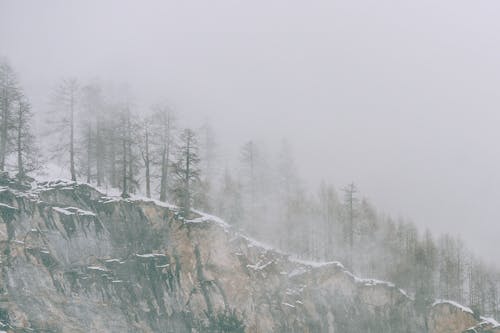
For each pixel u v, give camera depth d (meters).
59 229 55.16
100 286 54.28
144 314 54.88
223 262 60.53
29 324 50.19
